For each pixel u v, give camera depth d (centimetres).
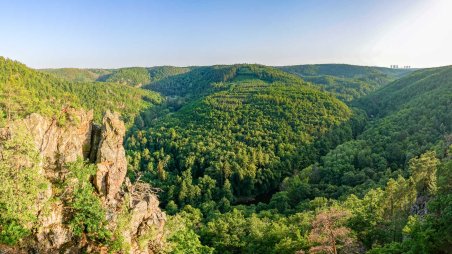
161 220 4394
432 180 6638
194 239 5950
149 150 18275
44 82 18562
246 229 7950
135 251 3956
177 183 13712
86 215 3650
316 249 4522
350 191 10756
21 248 3284
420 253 4034
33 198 3372
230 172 14412
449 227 3819
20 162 3375
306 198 11700
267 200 14188
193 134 19000
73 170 3709
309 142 17175
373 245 5472
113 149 3959
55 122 3797
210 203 12225
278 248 5922
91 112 4169
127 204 3975
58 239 3475
